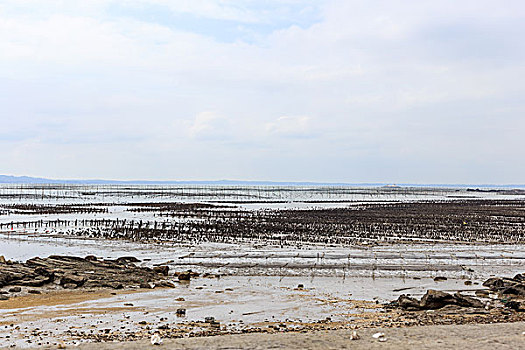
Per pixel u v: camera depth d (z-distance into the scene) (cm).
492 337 1399
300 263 3158
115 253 3625
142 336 1567
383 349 1290
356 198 14350
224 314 1947
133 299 2217
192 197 14488
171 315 1927
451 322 1706
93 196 14875
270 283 2611
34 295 2239
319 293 2366
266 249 3753
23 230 5031
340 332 1505
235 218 6425
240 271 2933
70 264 2794
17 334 1606
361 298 2264
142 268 2869
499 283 2484
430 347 1301
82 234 4653
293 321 1827
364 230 4981
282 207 9119
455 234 4675
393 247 3850
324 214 7075
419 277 2762
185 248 3822
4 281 2381
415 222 5853
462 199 13825
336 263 3156
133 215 7062
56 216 6888
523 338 1382
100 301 2166
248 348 1313
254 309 2041
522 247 3866
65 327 1711
